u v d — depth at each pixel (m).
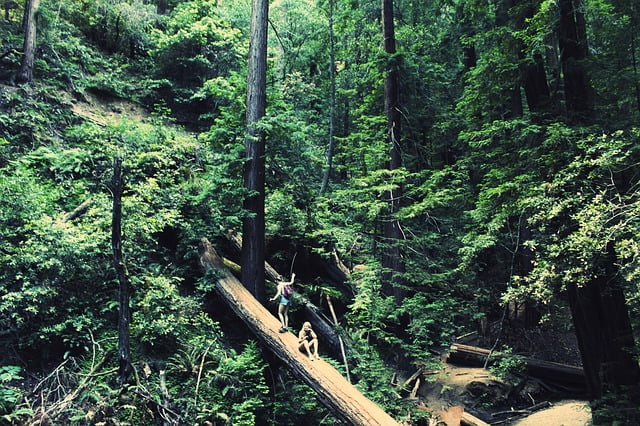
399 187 12.27
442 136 15.62
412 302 10.62
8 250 7.15
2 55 11.53
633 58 8.45
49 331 6.98
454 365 12.48
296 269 12.66
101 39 16.02
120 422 6.25
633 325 8.96
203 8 16.88
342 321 11.95
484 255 15.02
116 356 7.29
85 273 7.76
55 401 6.24
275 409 7.98
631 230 5.53
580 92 8.55
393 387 9.70
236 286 9.66
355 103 18.11
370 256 12.19
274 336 8.29
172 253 10.37
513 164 8.98
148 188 9.10
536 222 7.59
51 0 14.44
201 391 7.57
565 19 8.83
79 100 12.95
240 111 11.35
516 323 13.87
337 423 8.22
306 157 11.73
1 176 7.90
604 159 5.94
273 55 20.22
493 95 11.06
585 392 10.75
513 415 10.05
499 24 10.99
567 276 6.46
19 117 10.57
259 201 10.38
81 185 9.61
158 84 15.20
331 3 18.27
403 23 16.58
